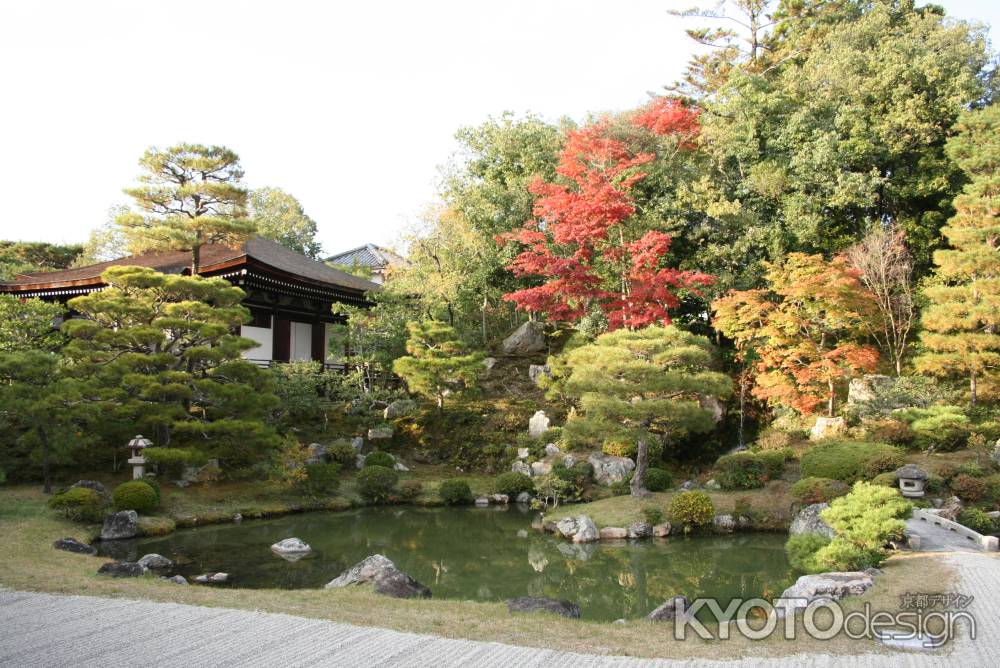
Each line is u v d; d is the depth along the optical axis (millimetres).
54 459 17531
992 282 20094
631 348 18234
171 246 20750
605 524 16938
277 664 6078
